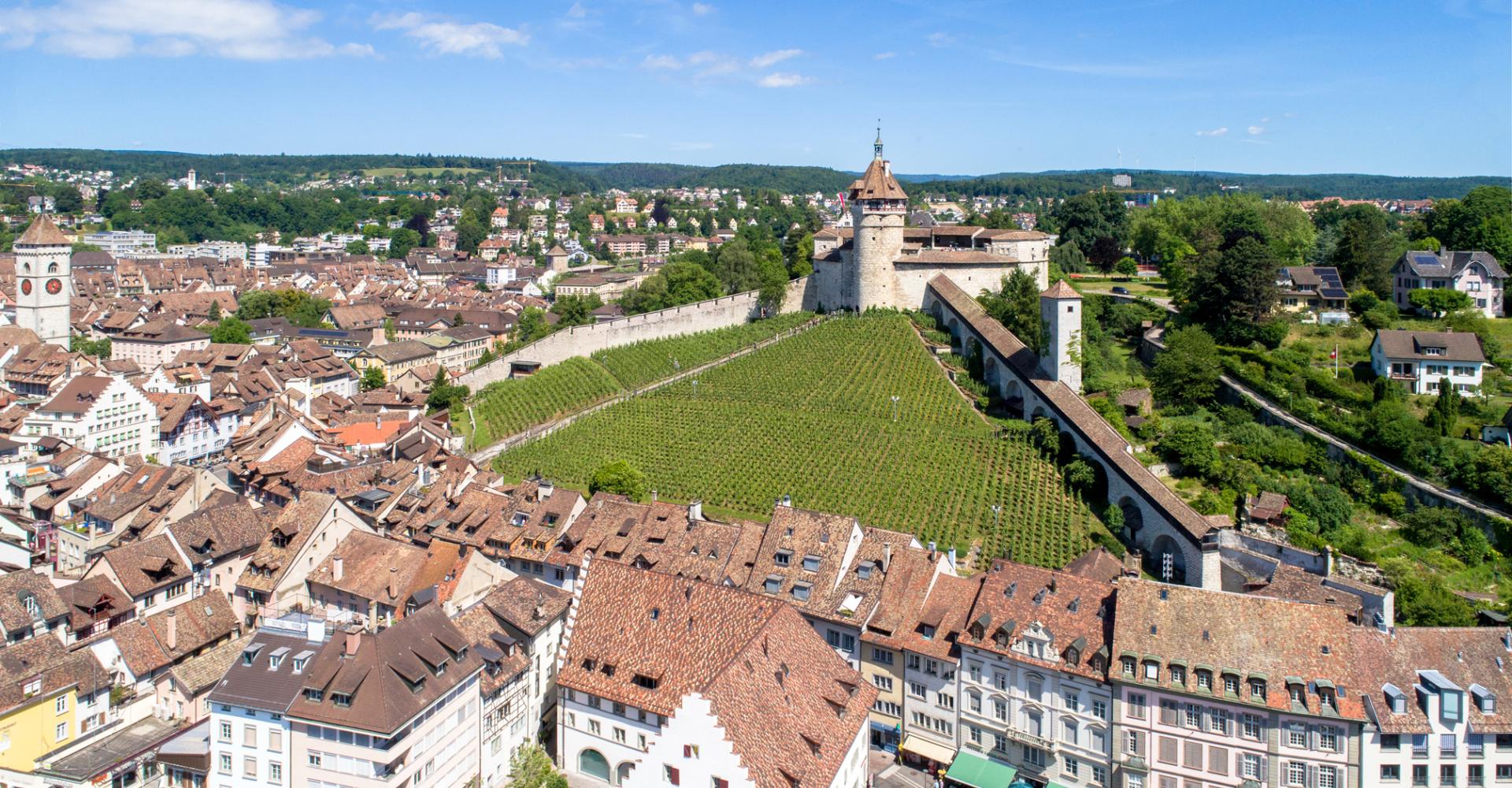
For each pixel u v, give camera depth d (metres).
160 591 118.69
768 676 85.19
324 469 153.00
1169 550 137.75
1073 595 98.50
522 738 99.62
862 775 91.38
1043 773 96.06
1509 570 131.88
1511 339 182.88
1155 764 91.25
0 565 126.75
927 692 102.06
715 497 155.75
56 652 99.06
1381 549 138.25
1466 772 86.94
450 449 180.12
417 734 85.19
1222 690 89.06
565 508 127.00
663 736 80.38
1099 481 154.12
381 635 87.50
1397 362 169.62
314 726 84.12
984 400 188.62
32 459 165.38
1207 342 180.62
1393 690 87.69
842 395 193.25
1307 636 90.31
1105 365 195.00
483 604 101.38
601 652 94.00
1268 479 150.88
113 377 184.50
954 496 151.25
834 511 148.12
